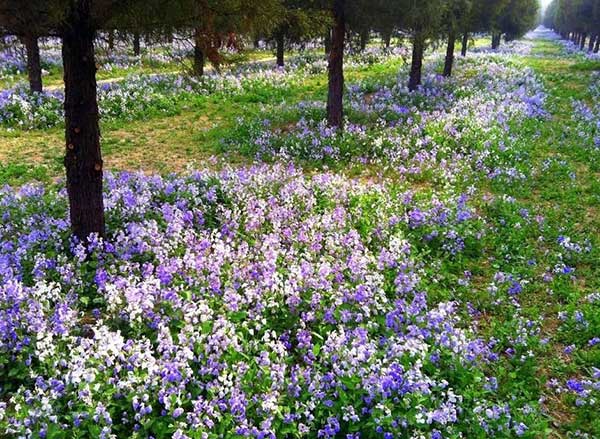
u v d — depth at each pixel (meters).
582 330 7.09
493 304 7.72
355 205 10.73
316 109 19.56
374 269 8.15
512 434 5.26
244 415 5.07
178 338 6.04
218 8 6.94
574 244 9.52
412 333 6.30
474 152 14.29
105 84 23.56
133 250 8.34
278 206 10.25
